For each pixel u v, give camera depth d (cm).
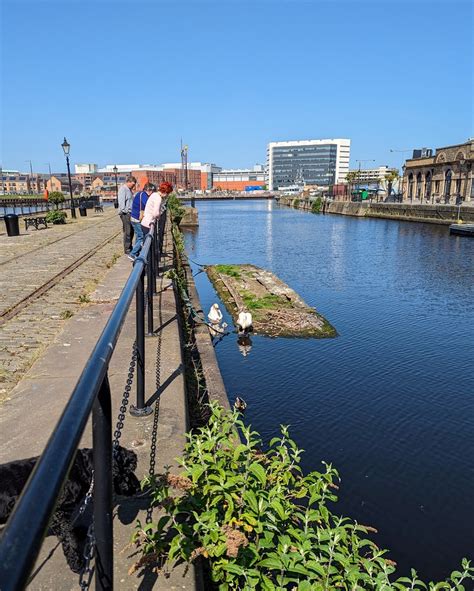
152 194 1002
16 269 1112
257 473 267
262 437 739
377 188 8350
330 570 244
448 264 2536
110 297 812
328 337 1235
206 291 1845
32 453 326
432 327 1361
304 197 10894
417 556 522
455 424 793
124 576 225
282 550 240
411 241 3678
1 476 233
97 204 4691
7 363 505
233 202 16988
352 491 621
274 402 862
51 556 243
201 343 914
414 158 7038
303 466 672
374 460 685
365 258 2812
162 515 265
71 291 867
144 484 263
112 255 1359
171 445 336
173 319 686
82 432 115
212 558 250
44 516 84
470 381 967
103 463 167
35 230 2219
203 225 5594
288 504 278
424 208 5244
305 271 2378
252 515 247
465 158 5256
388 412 829
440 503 606
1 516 227
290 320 1352
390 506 596
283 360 1070
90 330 620
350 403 858
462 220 4509
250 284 1833
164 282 978
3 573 68
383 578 258
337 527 278
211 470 279
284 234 4406
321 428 773
